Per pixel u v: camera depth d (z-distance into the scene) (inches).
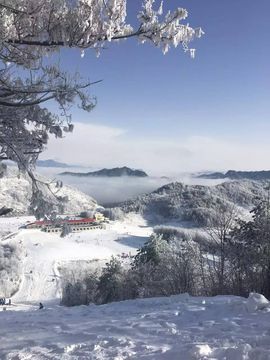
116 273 1330.0
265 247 479.8
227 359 170.6
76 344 227.3
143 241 5487.2
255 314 275.7
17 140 273.4
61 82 270.1
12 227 5241.1
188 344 207.9
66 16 269.0
